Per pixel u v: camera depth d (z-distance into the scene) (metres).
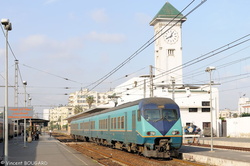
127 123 26.09
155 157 24.03
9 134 57.56
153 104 22.95
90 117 43.50
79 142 49.03
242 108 84.88
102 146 37.97
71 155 25.47
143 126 22.45
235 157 20.64
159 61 92.00
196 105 64.88
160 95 65.75
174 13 92.50
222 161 19.31
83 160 21.94
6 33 17.14
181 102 65.12
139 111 23.28
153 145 22.39
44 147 34.94
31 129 50.69
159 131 22.23
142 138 22.45
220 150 27.66
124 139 26.91
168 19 91.88
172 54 92.62
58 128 175.62
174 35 92.56
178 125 22.67
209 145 36.91
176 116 22.92
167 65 91.94
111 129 31.42
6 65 17.14
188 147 32.53
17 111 35.56
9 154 26.48
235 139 50.03
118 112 29.08
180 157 24.11
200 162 21.50
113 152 29.39
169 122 22.55
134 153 27.08
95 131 39.59
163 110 22.83
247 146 34.47
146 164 20.17
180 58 92.50
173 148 23.03
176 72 92.25
